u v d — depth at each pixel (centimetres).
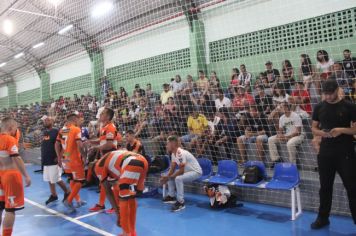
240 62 834
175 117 739
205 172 583
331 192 407
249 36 816
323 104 398
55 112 1253
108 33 1148
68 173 541
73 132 530
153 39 1032
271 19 776
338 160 385
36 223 484
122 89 1014
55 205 583
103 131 503
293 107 590
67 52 1391
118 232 435
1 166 388
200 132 679
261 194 536
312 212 480
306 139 554
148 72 1055
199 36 898
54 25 1234
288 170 488
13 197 384
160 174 630
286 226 428
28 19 1279
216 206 519
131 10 1014
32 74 1747
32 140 1256
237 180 527
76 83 1398
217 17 870
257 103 660
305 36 728
